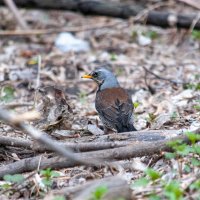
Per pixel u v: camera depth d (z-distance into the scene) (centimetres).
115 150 1002
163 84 1653
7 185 977
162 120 1252
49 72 1747
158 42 2067
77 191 848
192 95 1476
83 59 1905
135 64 1839
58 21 2275
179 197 812
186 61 1870
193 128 1181
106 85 1338
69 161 1002
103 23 2245
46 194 917
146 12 1953
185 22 1995
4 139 1109
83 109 1480
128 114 1238
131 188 892
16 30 2162
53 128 1192
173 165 973
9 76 1720
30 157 1084
